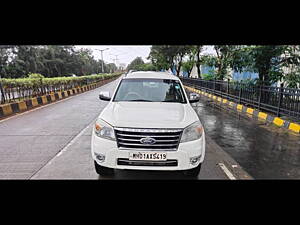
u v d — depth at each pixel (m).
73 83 20.97
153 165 2.99
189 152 3.02
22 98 11.62
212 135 6.04
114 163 3.03
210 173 3.74
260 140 5.62
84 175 3.63
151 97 4.19
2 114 8.52
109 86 29.73
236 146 5.14
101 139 3.11
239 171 3.83
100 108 10.64
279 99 7.63
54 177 3.56
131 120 3.10
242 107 10.18
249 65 9.28
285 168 3.97
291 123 6.71
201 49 18.75
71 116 8.59
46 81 14.59
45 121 7.66
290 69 8.69
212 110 10.16
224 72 13.70
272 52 8.33
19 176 3.59
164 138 2.98
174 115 3.32
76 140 5.47
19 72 34.53
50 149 4.83
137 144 2.97
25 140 5.46
